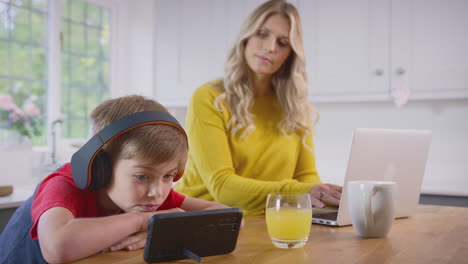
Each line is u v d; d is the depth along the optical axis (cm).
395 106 311
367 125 320
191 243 83
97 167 89
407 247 94
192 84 341
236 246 95
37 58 323
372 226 103
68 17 342
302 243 94
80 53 351
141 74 375
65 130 341
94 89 363
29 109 298
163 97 354
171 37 349
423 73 267
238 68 170
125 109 93
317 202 133
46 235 83
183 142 94
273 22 166
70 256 81
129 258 84
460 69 257
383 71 277
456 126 294
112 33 374
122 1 378
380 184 103
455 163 293
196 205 123
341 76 290
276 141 171
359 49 284
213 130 158
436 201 257
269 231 96
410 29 270
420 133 132
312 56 298
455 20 257
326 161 334
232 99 167
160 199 95
